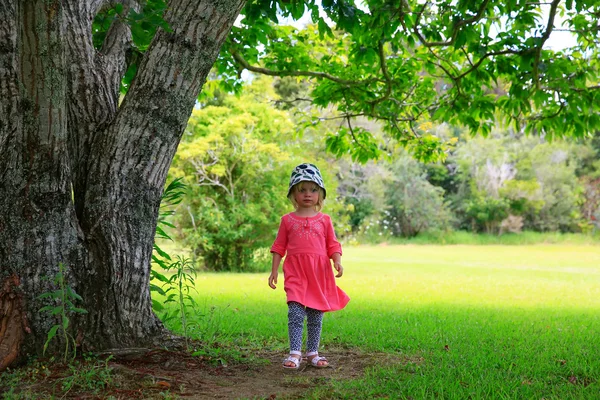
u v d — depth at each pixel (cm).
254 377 346
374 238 3284
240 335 504
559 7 652
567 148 3672
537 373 360
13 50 308
